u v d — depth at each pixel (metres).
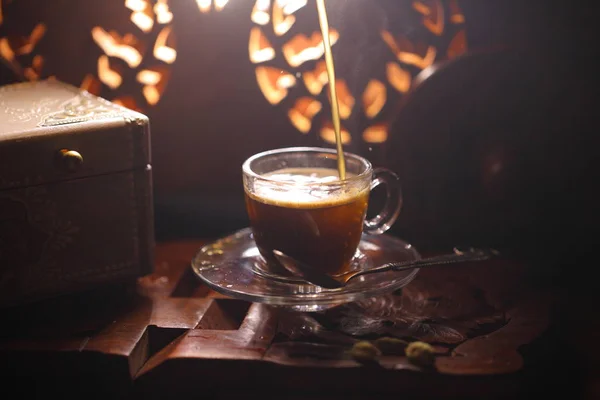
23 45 0.67
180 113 0.68
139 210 0.55
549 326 0.53
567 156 0.63
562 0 0.65
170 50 0.67
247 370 0.50
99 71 0.68
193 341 0.52
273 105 0.68
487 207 0.65
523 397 0.48
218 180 0.70
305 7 0.65
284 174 0.58
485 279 0.59
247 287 0.53
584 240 0.64
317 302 0.50
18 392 0.52
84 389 0.51
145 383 0.51
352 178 0.53
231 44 0.66
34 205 0.52
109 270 0.56
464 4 0.66
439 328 0.53
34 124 0.52
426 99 0.62
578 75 0.61
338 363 0.49
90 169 0.53
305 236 0.53
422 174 0.64
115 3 0.66
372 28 0.66
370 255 0.58
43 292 0.54
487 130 0.62
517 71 0.61
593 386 0.50
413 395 0.49
